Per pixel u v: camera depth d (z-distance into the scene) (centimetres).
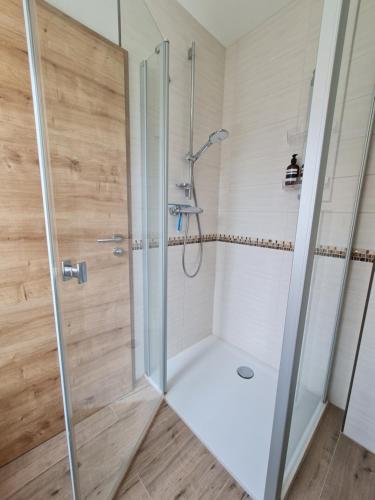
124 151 112
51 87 72
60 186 76
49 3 73
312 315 90
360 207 112
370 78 93
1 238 89
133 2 101
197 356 175
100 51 95
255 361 168
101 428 102
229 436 114
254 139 151
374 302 103
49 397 110
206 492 92
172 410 130
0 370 95
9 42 81
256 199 155
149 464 101
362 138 100
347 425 114
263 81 141
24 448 104
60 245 73
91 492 85
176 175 146
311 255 61
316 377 116
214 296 196
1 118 83
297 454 102
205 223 173
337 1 48
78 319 86
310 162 56
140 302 132
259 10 129
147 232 129
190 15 134
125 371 124
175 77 133
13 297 94
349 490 92
